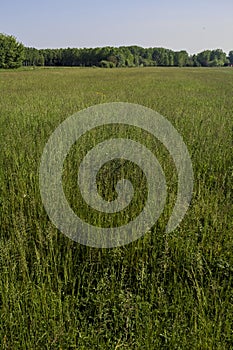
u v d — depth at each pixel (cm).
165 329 243
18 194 404
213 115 820
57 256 329
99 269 322
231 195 438
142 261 302
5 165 507
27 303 260
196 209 372
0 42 6625
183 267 306
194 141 595
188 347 228
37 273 282
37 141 566
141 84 2294
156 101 1085
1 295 265
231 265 310
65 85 2147
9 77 3378
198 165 519
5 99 1208
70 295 277
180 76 3588
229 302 269
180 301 266
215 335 237
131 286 300
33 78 3184
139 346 227
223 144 589
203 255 325
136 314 247
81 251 340
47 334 232
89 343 232
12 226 365
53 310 247
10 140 588
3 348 228
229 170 499
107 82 2527
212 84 2391
